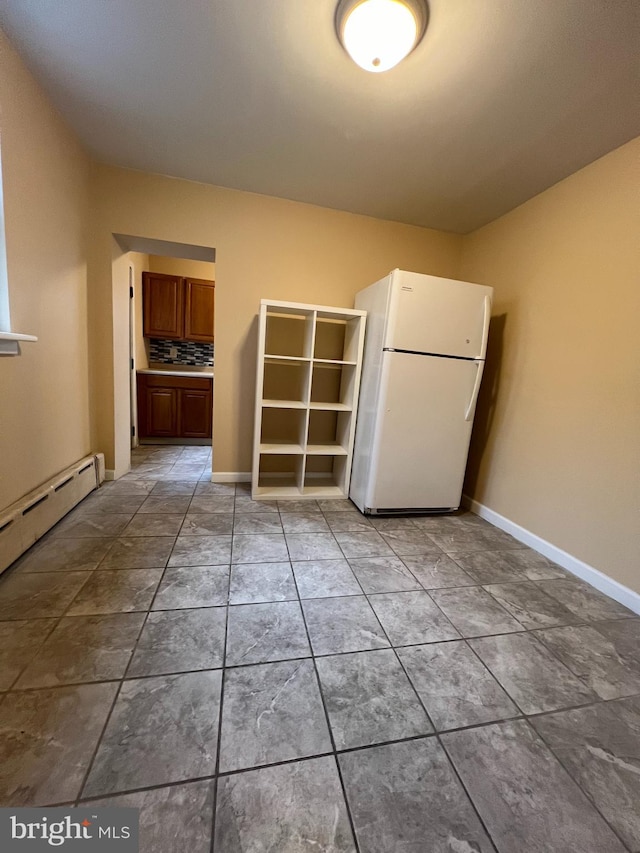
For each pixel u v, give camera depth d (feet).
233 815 2.51
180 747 2.92
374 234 9.18
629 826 2.63
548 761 3.04
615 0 3.65
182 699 3.34
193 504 7.91
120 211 7.80
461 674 3.88
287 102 5.44
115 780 2.65
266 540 6.53
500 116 5.42
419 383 7.48
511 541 7.29
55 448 6.54
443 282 7.23
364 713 3.35
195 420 13.65
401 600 5.08
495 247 8.53
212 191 8.15
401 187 7.66
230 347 8.94
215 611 4.57
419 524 7.80
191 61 4.82
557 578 5.99
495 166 6.66
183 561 5.64
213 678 3.59
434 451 7.88
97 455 8.30
